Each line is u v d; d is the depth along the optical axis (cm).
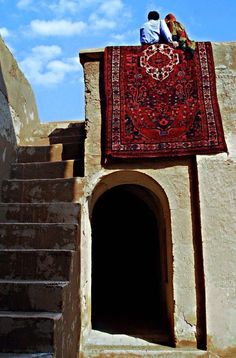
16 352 295
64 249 413
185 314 445
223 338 432
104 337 480
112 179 508
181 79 498
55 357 294
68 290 357
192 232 463
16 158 556
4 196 486
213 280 445
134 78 501
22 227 422
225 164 470
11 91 551
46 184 485
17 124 573
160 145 472
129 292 829
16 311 329
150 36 518
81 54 511
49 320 298
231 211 460
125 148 472
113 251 852
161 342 461
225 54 511
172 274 458
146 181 505
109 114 487
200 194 461
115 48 512
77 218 445
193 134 475
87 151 486
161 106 489
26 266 378
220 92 497
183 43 506
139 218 853
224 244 452
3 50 524
